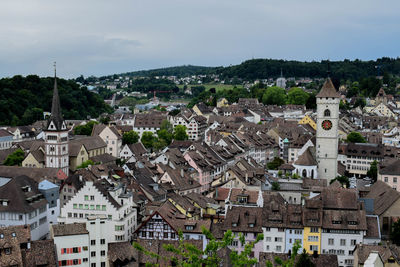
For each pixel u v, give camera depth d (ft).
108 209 458.09
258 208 465.88
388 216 479.82
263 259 385.50
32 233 479.00
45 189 510.58
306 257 361.51
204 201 555.28
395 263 378.53
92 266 425.69
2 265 379.14
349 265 437.17
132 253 415.44
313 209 450.30
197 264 221.05
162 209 471.62
